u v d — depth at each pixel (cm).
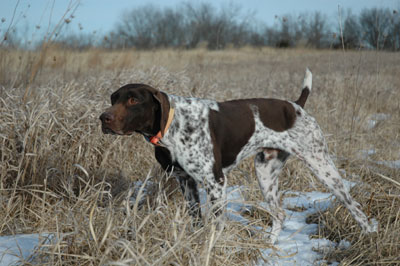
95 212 293
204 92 602
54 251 238
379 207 362
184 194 336
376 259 277
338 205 358
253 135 345
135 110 300
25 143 350
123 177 430
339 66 1181
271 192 362
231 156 341
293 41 1528
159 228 272
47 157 375
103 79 578
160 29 3828
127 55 904
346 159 532
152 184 395
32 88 501
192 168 316
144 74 598
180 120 315
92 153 429
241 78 1041
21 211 334
